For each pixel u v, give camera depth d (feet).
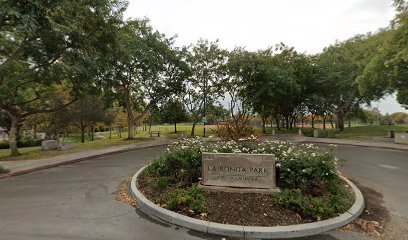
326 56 95.30
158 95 81.76
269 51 92.94
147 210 16.21
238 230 12.83
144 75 71.31
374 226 14.05
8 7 23.52
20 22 25.93
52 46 34.63
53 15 28.45
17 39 40.70
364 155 40.34
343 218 14.24
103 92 74.02
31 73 39.63
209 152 20.34
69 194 20.30
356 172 27.66
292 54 100.42
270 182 17.65
